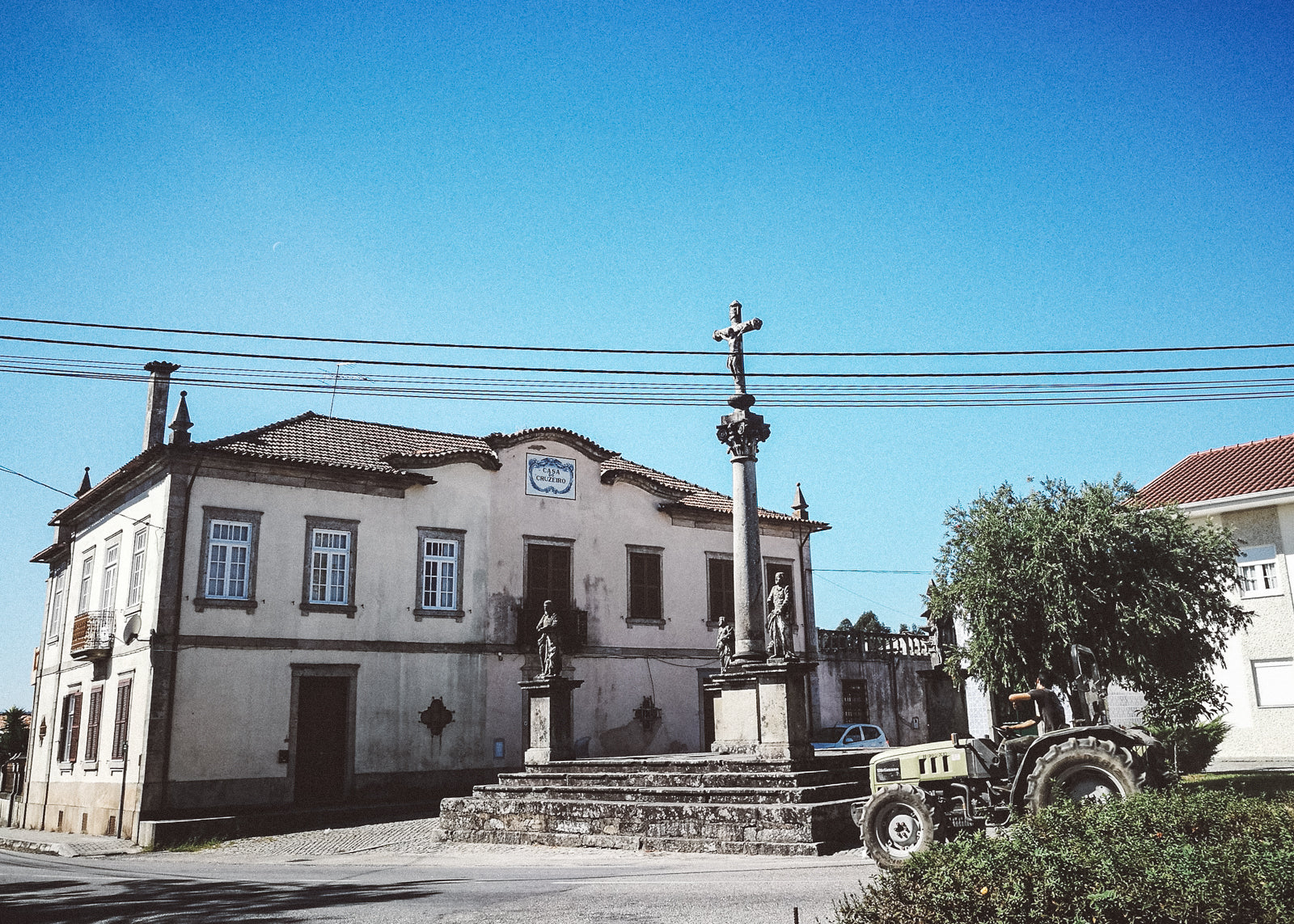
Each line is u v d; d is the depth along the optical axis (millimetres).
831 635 36250
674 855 14930
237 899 11516
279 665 25375
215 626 24688
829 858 13531
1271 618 27656
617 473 32688
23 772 33438
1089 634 16703
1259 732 27547
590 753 30016
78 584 30406
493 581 29500
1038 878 5758
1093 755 10789
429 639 27906
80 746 27688
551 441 31688
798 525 36500
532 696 21031
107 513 28922
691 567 33938
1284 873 5324
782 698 16609
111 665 26562
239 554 25453
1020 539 17453
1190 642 17094
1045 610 16844
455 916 9695
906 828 11953
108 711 26219
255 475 26062
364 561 27312
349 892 11836
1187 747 20953
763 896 10211
